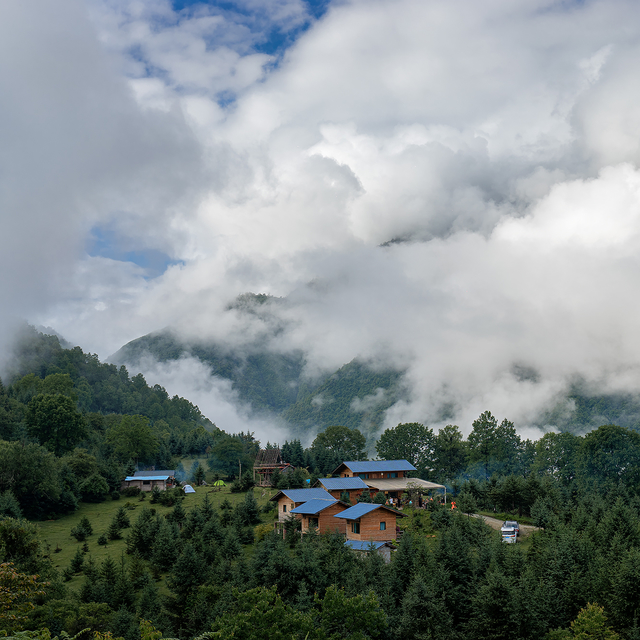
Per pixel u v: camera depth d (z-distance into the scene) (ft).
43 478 426.92
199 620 205.98
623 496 363.56
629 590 181.37
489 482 417.90
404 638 179.32
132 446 620.08
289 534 299.17
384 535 284.41
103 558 311.88
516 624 175.83
